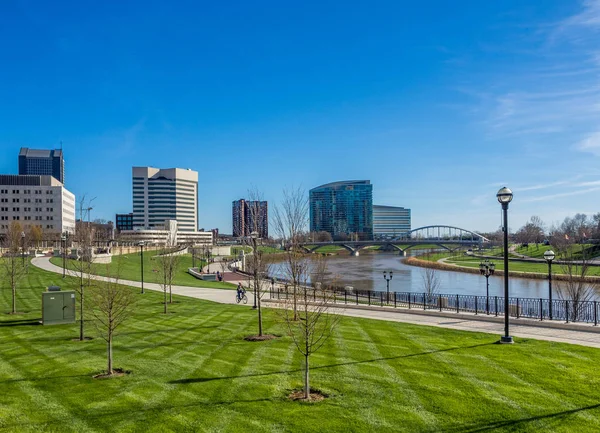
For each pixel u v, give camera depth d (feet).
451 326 83.51
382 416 41.11
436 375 52.49
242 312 107.65
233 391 48.49
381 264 448.65
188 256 403.95
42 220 520.01
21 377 54.29
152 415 42.19
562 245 274.36
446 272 350.23
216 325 89.10
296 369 56.59
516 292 217.97
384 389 48.16
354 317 95.25
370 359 60.29
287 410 42.98
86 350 68.23
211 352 66.08
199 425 39.86
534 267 321.73
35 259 244.83
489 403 43.34
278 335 78.28
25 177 532.73
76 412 43.11
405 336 74.64
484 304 144.25
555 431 37.35
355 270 370.53
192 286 176.45
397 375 52.85
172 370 56.70
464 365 56.18
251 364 59.21
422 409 42.47
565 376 50.85
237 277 235.81
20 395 47.85
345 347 67.31
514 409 41.81
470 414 41.01
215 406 44.27
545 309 124.57
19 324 89.56
